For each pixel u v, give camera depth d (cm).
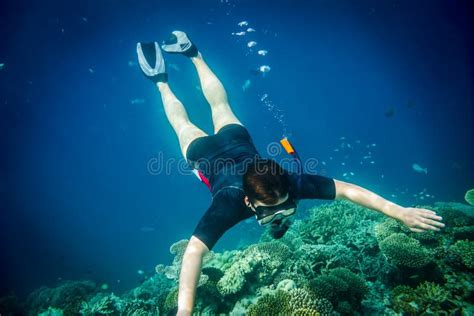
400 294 404
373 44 4803
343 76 5938
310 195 227
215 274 492
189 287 188
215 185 255
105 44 3438
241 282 438
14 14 2438
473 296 378
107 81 4319
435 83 4681
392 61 5159
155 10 3183
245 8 3544
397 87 5709
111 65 3925
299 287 422
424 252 430
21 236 3847
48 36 2872
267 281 461
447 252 448
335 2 3400
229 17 3775
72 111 4997
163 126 5462
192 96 4262
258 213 196
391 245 451
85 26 2953
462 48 3934
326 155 4694
